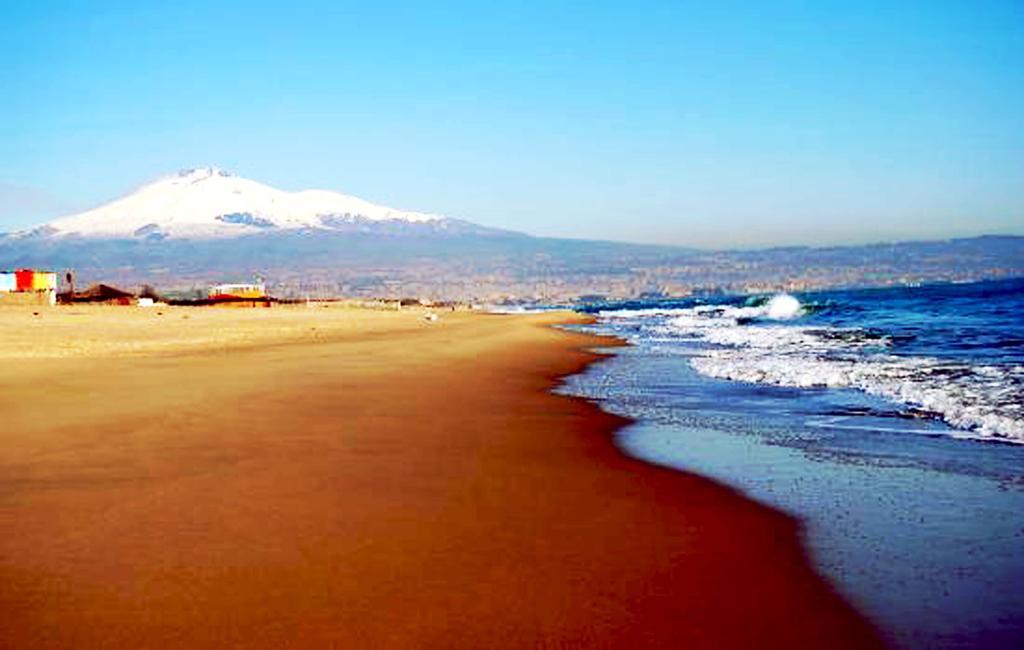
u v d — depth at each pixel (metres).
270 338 41.22
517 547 7.76
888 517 8.73
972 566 7.19
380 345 36.66
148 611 6.16
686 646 5.66
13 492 9.53
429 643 5.67
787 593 6.62
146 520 8.48
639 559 7.44
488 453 12.26
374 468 11.07
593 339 44.62
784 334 42.22
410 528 8.33
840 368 22.78
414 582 6.82
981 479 10.34
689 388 20.91
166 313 74.25
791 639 5.78
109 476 10.34
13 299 87.31
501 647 5.62
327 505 9.16
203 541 7.82
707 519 8.73
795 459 11.78
